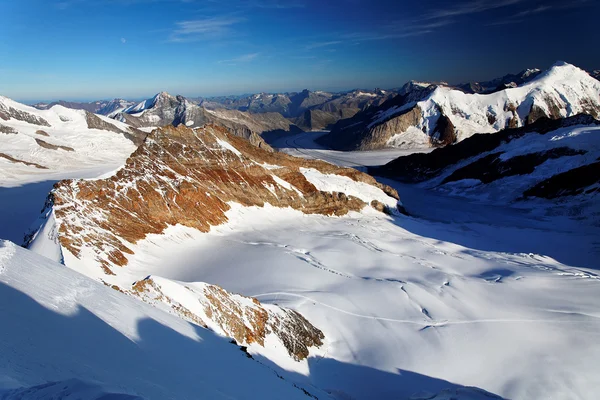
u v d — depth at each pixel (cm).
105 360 841
